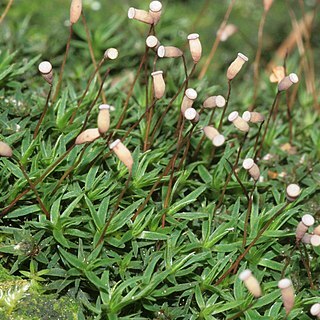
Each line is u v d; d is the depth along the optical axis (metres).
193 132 0.15
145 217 0.14
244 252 0.14
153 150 0.15
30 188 0.14
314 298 0.14
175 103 0.16
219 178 0.15
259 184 0.15
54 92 0.16
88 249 0.14
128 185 0.14
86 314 0.14
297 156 0.16
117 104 0.16
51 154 0.14
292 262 0.14
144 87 0.17
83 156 0.14
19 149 0.15
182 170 0.14
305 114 0.17
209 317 0.13
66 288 0.14
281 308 0.14
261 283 0.14
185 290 0.14
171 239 0.14
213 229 0.14
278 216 0.14
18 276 0.14
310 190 0.15
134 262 0.14
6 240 0.14
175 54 0.14
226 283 0.14
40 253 0.14
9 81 0.16
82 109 0.16
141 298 0.13
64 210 0.14
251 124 0.17
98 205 0.14
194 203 0.15
